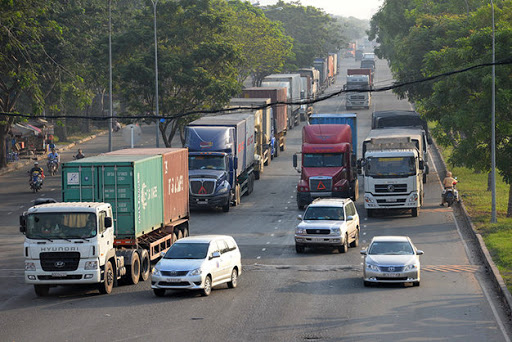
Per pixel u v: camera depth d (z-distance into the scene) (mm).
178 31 152250
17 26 135000
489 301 56250
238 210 111625
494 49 93312
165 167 74938
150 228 70312
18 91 146875
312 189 110000
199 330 47438
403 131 127500
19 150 173625
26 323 50625
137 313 53031
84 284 65875
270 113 160750
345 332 46812
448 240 86938
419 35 162000
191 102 150750
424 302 56188
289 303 56188
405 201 103688
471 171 149125
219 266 61188
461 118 97812
